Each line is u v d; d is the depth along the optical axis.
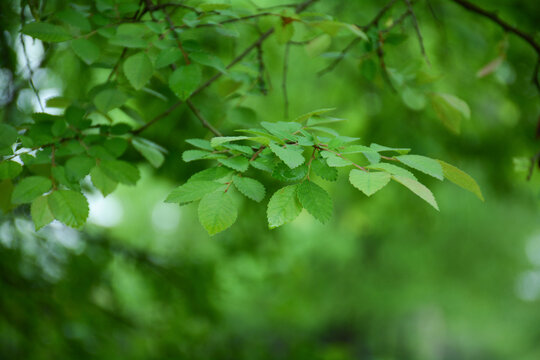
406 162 1.34
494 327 17.80
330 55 2.52
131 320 4.73
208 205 1.33
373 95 5.01
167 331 4.73
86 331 4.45
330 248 11.94
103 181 1.86
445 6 4.48
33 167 1.82
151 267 4.59
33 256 4.15
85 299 4.34
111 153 1.89
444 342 21.80
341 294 13.41
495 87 4.83
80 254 4.20
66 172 1.72
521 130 4.92
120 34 1.83
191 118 3.60
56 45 2.85
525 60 4.49
